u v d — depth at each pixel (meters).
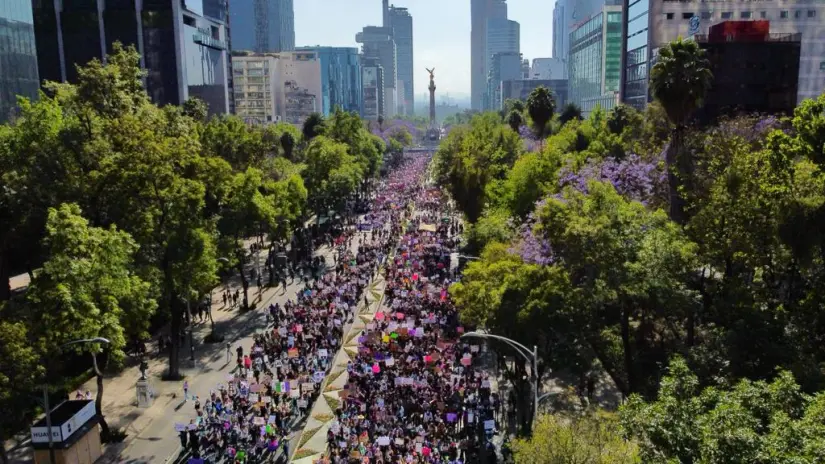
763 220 40.00
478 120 160.12
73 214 38.31
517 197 68.75
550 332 38.81
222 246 60.56
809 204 37.88
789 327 36.47
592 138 107.25
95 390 48.22
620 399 43.69
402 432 39.00
